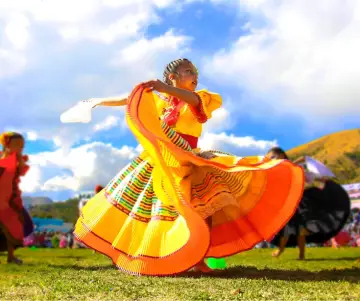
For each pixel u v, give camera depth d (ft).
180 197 11.20
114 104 13.98
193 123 13.56
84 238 13.29
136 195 13.34
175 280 11.89
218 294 9.69
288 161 12.06
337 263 19.26
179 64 13.91
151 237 12.59
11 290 10.25
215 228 13.70
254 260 21.85
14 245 20.47
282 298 9.24
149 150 11.95
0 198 20.51
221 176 12.74
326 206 26.27
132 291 10.05
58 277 12.62
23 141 21.58
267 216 13.50
